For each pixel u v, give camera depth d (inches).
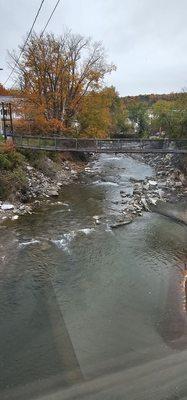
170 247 580.4
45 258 523.5
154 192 920.9
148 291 443.8
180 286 457.7
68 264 509.4
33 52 1254.9
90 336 356.5
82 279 469.4
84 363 319.9
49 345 342.6
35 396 283.6
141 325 374.9
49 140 1027.9
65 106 1343.5
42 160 1039.0
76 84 1334.9
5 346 340.8
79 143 1006.4
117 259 530.6
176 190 946.7
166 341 350.0
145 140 994.1
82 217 711.1
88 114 1424.7
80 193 912.3
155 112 1743.4
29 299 419.5
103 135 1448.1
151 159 1577.3
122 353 333.1
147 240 607.2
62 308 403.5
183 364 318.3
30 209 742.5
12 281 457.1
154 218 723.4
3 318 382.9
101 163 1526.8
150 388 291.9
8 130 1176.2
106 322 379.6
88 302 416.8
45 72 1274.6
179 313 396.8
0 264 498.3
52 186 937.5
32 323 375.6
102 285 456.1
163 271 498.0
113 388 291.6
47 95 1300.4
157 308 406.3
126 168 1374.3
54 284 454.3
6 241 573.6
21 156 904.3
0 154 802.2
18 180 806.5
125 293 438.3
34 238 593.0
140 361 322.7
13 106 1201.4
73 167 1266.0
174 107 1390.3
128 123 2677.2
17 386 294.4
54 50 1263.5
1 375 306.0
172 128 1224.2
